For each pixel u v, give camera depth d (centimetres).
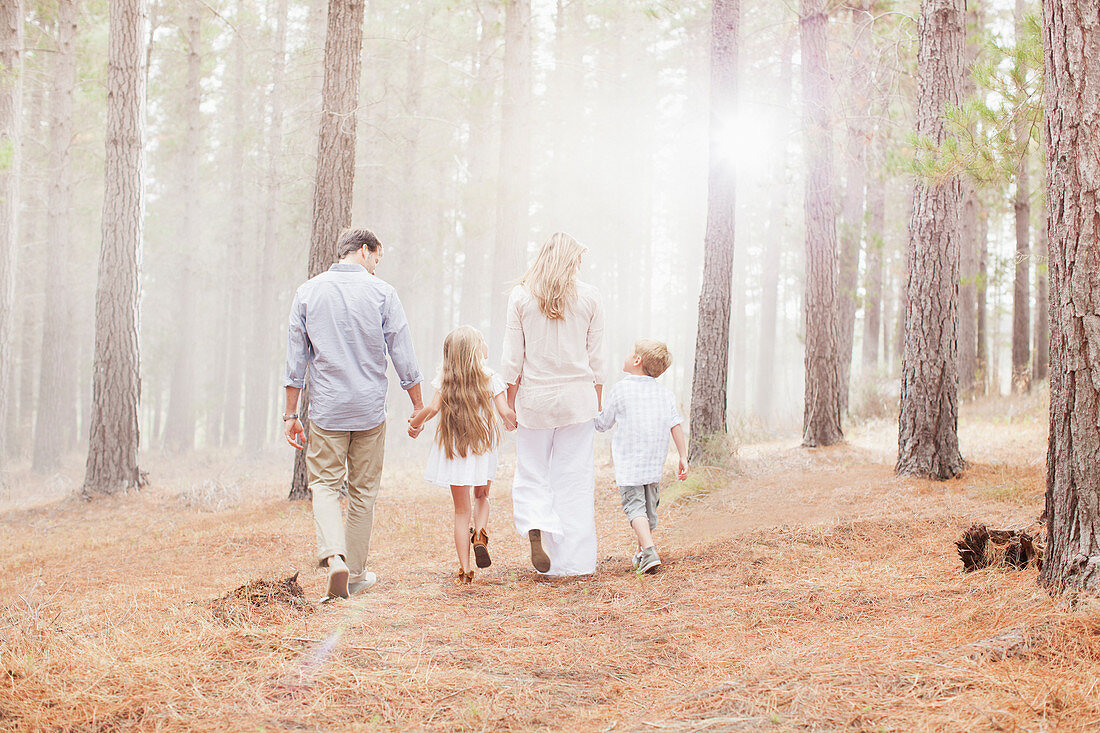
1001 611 307
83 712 236
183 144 2078
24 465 1958
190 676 263
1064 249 321
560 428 463
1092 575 303
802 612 348
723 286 915
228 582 488
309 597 405
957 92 736
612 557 530
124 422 1039
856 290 1458
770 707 234
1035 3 1375
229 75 2420
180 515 883
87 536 780
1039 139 550
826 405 1035
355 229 446
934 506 595
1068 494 318
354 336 413
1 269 1202
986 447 901
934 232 729
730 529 586
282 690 255
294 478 895
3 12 1202
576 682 273
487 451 455
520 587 432
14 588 504
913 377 738
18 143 1217
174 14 1980
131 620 350
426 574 478
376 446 429
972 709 221
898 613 333
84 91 1758
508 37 1396
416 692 256
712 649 304
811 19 1097
